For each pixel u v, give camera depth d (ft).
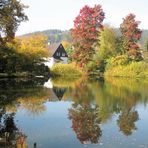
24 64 225.76
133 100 115.44
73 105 102.83
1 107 93.04
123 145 58.08
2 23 130.52
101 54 304.50
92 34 289.12
